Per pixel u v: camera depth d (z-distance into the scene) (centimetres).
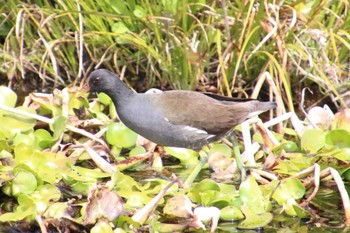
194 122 909
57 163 927
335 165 952
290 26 1108
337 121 1046
